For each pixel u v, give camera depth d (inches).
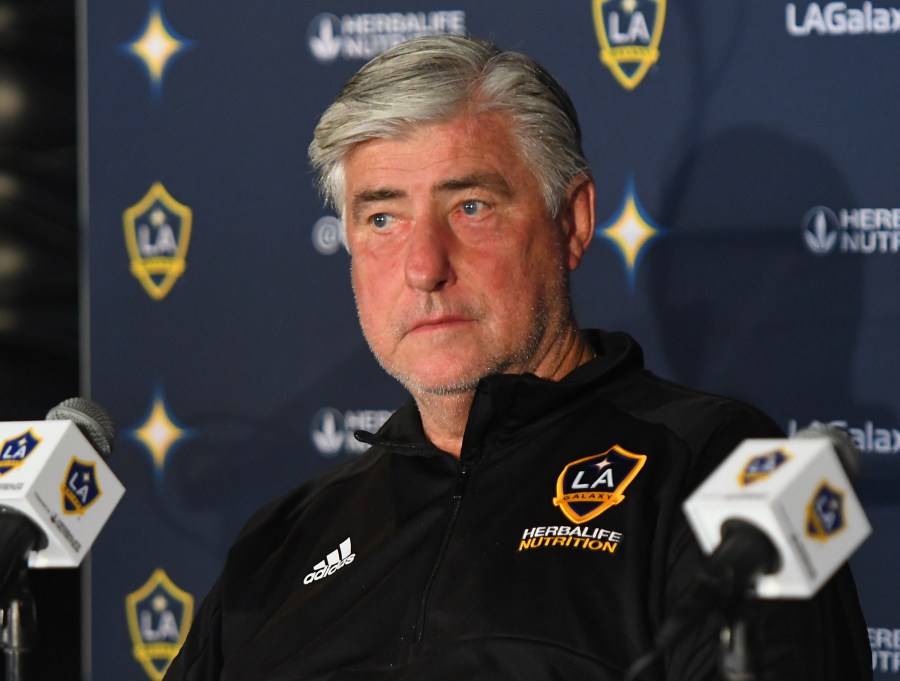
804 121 394.6
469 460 291.7
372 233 295.0
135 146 436.1
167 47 434.3
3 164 442.0
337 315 424.5
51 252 442.3
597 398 294.2
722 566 174.6
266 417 428.1
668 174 402.9
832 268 393.1
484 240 287.6
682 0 402.0
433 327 287.3
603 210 406.0
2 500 235.8
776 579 181.0
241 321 429.7
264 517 326.3
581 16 407.8
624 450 276.4
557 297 301.0
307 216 426.3
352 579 292.5
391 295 290.4
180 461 432.8
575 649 250.2
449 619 266.4
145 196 435.5
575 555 260.8
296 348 426.9
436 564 278.7
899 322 388.2
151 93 435.2
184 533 432.1
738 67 398.6
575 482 275.4
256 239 429.4
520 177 291.3
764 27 397.1
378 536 297.7
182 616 431.5
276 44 428.1
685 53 402.0
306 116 426.3
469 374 287.7
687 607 172.9
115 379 436.5
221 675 302.4
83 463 247.3
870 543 389.1
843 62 393.1
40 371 441.1
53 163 442.3
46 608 444.1
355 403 423.5
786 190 395.5
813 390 393.1
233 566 318.0
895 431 388.2
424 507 295.1
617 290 406.0
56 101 442.6
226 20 430.9
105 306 438.0
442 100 283.9
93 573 436.8
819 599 241.1
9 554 231.0
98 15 438.0
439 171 285.0
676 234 402.3
